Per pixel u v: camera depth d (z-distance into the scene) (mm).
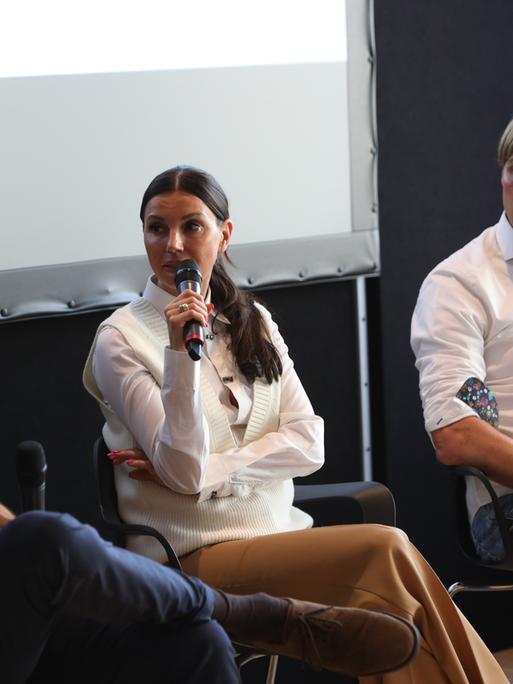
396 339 6082
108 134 5137
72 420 5184
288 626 3348
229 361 4168
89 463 5250
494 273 4777
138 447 3994
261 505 4004
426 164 6094
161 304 4102
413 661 3521
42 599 2822
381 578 3596
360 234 5871
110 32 5113
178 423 3729
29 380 5055
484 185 6289
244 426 4156
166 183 4039
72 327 5145
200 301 3734
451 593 4609
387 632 3336
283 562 3725
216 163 5441
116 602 2906
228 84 5445
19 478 3312
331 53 5727
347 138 5809
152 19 5215
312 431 4184
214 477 3889
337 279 5805
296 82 5633
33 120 4945
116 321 4055
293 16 5602
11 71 4879
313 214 5730
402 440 6129
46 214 4992
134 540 3934
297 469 4062
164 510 3902
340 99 5770
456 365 4598
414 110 6027
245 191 5523
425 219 6121
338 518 4992
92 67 5074
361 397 5992
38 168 4965
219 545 3881
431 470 6219
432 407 4570
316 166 5723
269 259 5555
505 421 4703
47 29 4957
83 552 2824
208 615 3113
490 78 6238
